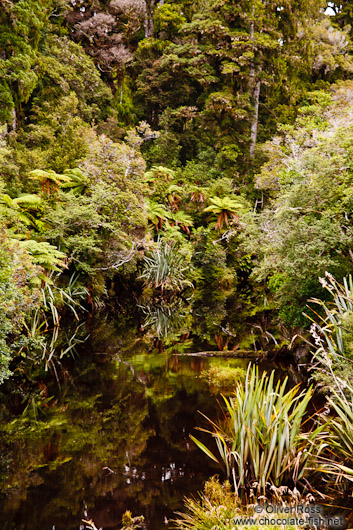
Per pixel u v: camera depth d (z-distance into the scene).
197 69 26.75
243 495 4.14
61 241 13.42
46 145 17.36
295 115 27.72
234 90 27.22
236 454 4.36
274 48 25.83
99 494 4.41
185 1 32.06
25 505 4.23
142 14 30.19
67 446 5.48
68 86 20.19
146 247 16.34
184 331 12.32
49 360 9.26
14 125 17.23
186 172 24.98
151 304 16.14
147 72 28.61
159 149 25.92
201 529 3.71
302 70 28.19
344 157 8.84
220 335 11.77
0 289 7.04
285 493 4.13
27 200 12.92
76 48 22.36
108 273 15.50
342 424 4.89
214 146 26.73
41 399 7.14
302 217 8.93
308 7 28.39
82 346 10.48
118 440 5.63
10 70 16.89
